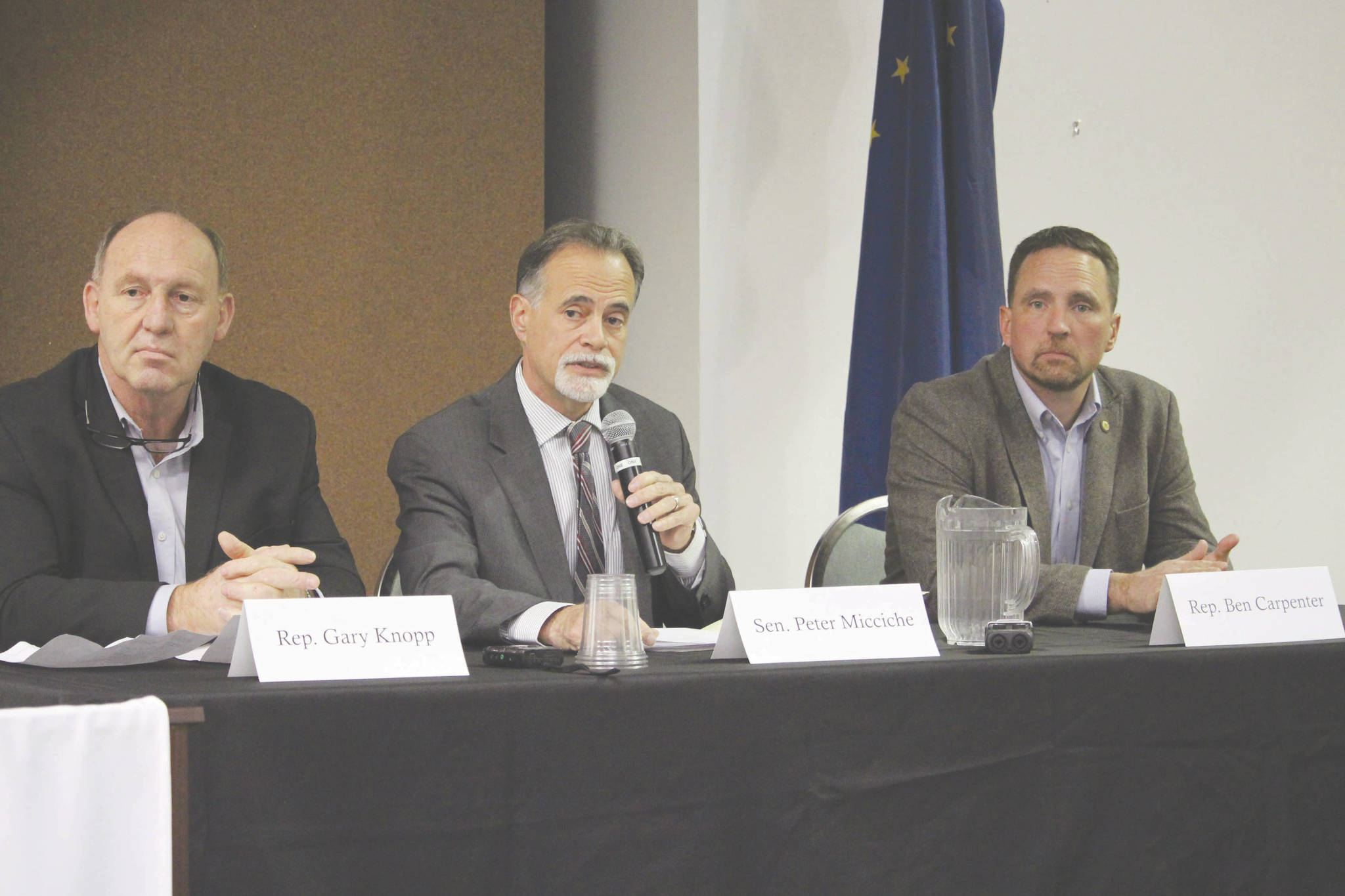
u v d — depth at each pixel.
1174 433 2.68
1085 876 1.42
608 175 4.25
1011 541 1.69
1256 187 4.23
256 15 3.80
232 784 1.10
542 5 4.19
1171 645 1.62
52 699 1.16
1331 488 4.23
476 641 1.93
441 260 4.01
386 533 3.91
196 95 3.73
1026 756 1.39
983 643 1.65
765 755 1.29
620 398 2.56
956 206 3.50
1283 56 4.23
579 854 1.21
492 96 4.11
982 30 3.55
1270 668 1.52
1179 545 2.61
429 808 1.16
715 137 3.78
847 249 3.99
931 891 1.34
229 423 2.25
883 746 1.33
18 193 3.56
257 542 2.22
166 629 1.71
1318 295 4.23
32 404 2.10
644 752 1.24
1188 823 1.47
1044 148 4.09
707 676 1.27
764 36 3.86
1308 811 1.54
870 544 2.87
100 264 2.14
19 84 3.56
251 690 1.14
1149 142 4.18
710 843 1.26
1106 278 2.50
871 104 4.04
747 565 3.80
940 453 2.47
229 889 1.09
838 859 1.31
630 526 2.34
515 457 2.34
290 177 3.82
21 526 1.97
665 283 3.90
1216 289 4.19
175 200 3.70
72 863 0.99
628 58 4.11
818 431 3.93
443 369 4.00
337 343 3.86
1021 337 2.51
